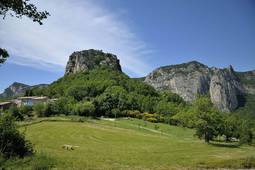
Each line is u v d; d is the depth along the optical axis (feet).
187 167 91.97
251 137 333.21
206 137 235.61
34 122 302.86
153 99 586.86
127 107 488.02
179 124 411.95
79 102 468.34
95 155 110.22
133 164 91.40
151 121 422.41
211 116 232.12
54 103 412.77
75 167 72.02
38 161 64.90
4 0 43.06
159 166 90.58
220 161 102.83
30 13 45.24
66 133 245.86
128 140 229.86
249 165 100.07
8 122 70.64
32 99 583.99
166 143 215.31
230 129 319.27
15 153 65.31
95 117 406.00
